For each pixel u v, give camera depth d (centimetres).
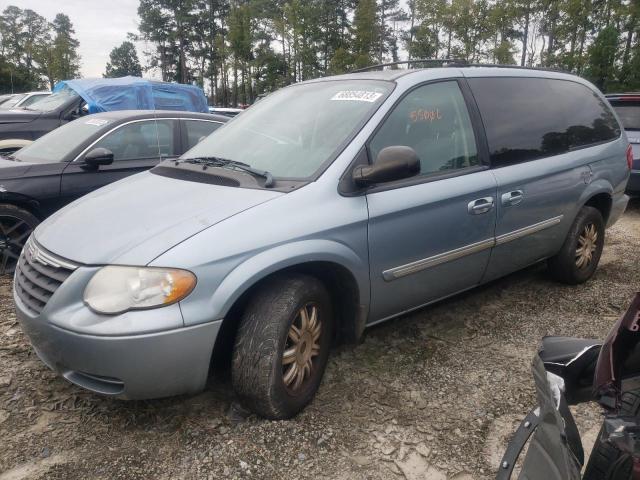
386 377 309
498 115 368
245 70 5416
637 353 151
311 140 305
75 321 226
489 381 307
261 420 263
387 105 308
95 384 236
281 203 260
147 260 227
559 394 147
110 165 521
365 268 284
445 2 4319
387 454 246
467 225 332
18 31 8112
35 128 882
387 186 297
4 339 347
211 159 321
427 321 383
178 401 281
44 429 259
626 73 3328
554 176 392
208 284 231
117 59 9762
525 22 4131
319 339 281
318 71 4969
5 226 465
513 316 394
